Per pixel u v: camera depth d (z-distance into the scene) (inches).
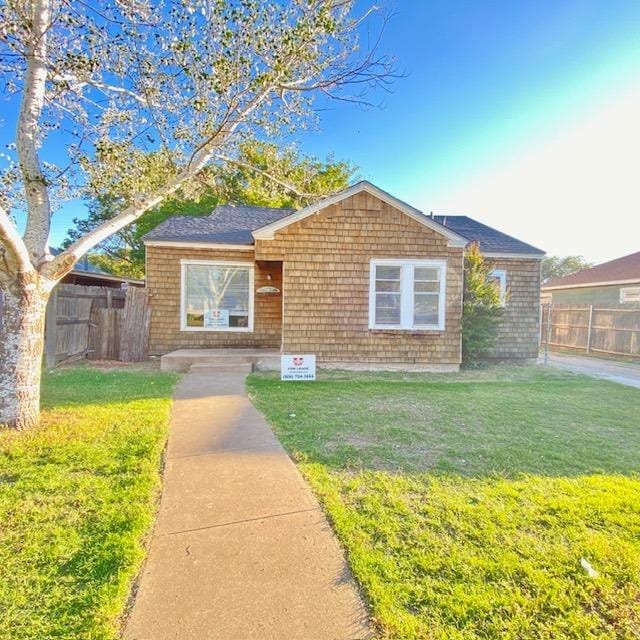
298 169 262.8
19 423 163.9
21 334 164.7
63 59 184.5
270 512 107.7
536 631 70.0
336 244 355.6
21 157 169.8
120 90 199.3
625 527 102.7
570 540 96.3
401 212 358.9
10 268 159.6
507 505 113.2
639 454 157.6
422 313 365.4
